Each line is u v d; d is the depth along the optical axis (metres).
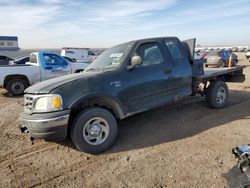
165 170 3.60
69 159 4.13
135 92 4.76
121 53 4.95
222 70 6.86
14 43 44.38
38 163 4.05
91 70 5.06
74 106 4.03
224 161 3.74
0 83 9.95
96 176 3.57
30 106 4.15
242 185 2.43
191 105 7.03
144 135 4.99
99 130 4.27
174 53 5.61
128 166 3.79
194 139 4.64
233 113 6.18
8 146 4.79
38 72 10.56
